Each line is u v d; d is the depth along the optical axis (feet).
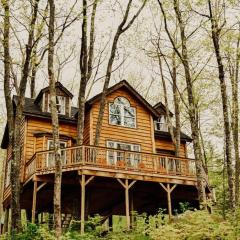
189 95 53.62
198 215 27.12
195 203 74.79
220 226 24.95
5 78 52.95
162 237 26.91
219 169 107.55
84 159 58.75
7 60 52.70
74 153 59.67
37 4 52.01
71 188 65.16
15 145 51.49
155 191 69.21
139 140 79.71
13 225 47.93
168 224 30.07
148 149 79.71
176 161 68.54
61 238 36.52
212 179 95.45
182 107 81.87
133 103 82.94
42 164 61.26
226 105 53.78
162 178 63.87
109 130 77.56
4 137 86.48
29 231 43.01
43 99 77.77
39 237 41.01
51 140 74.02
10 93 53.42
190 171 66.80
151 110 83.56
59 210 41.73
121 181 60.64
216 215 28.84
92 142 74.74
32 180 60.49
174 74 77.30
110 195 71.00
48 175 59.88
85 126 78.79
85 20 63.98
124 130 79.10
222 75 54.90
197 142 51.62
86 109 78.89
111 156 73.92
